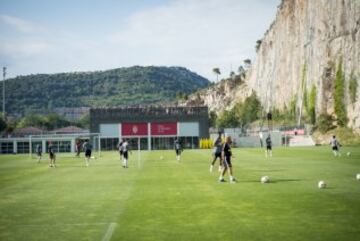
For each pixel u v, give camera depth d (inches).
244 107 7111.2
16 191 911.0
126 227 533.0
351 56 4490.7
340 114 4448.8
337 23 4793.3
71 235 502.3
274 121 6023.6
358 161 1614.2
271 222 541.3
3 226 558.9
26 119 7696.9
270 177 1073.5
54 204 721.0
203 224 539.2
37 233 517.3
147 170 1397.6
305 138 4180.6
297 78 5792.3
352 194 754.8
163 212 621.9
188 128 4421.8
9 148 4185.5
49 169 1585.9
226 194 783.1
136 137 4402.1
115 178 1147.3
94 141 4362.7
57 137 4025.6
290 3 6230.3
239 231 499.5
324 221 540.7
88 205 700.0
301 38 5698.8
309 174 1131.9
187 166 1547.7
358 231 488.4
